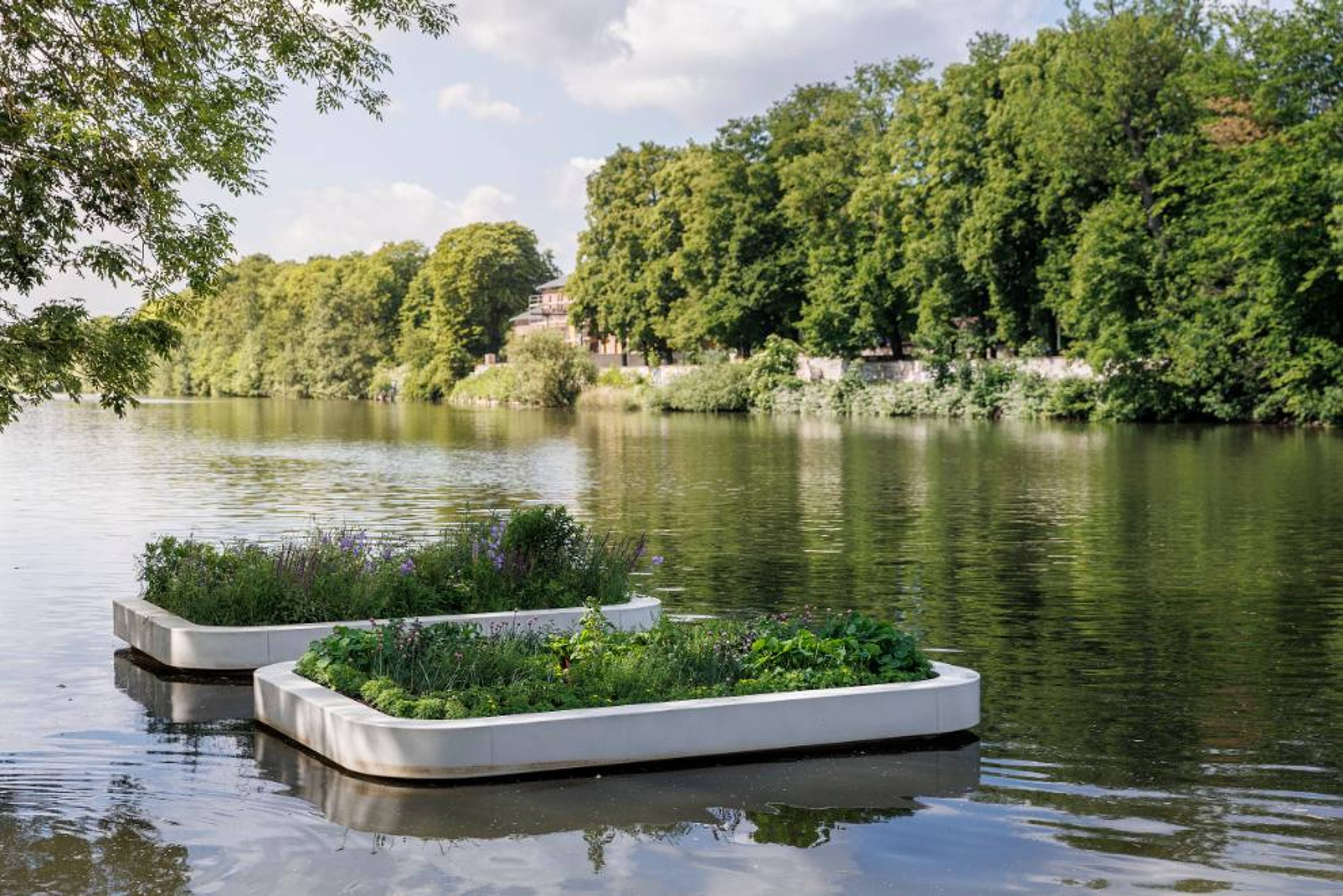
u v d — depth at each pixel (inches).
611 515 1018.1
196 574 523.8
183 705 427.2
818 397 3152.1
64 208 464.8
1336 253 2043.6
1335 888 271.1
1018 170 2564.0
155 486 1304.1
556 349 3981.3
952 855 290.2
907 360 3287.4
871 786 339.9
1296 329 2171.5
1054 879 276.7
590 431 2454.5
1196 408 2439.7
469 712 357.1
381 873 279.9
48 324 442.9
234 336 6471.5
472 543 571.5
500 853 291.3
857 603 625.0
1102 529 912.9
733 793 334.0
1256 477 1295.5
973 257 2596.0
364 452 1878.7
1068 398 2583.7
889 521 973.8
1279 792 335.9
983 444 1888.5
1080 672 477.1
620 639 427.2
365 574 529.0
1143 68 2397.9
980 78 2723.9
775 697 369.7
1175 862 286.4
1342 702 431.2
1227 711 419.8
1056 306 2539.4
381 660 393.1
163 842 298.5
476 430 2541.8
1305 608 606.9
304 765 358.3
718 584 683.4
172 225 482.0
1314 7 2108.8
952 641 533.6
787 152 3447.3
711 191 3462.1
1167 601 627.2
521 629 470.0
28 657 502.9
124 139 452.4
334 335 5551.2
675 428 2556.6
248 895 267.4
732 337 3543.3
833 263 3186.5
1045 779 346.3
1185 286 2363.4
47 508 1075.9
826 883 274.4
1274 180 2050.9
